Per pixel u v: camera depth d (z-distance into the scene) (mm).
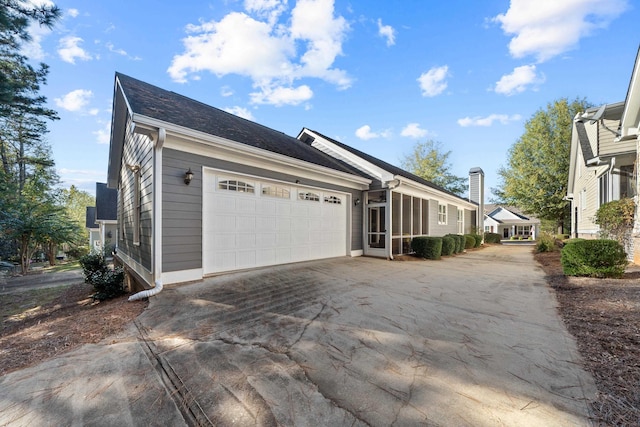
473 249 15484
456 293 4980
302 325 3406
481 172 21438
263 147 6711
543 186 22766
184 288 4957
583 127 11758
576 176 14195
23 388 2123
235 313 3812
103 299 6820
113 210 20406
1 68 10727
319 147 12008
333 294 4832
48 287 10188
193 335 3102
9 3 6773
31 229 14008
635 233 6973
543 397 1968
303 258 8039
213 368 2416
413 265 8414
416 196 11664
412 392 2061
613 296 4207
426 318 3664
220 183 6027
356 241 10039
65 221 16797
